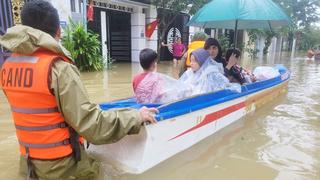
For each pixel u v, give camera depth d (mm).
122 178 2938
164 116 3104
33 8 2383
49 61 2312
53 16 2463
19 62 2408
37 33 2320
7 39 2324
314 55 22406
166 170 3213
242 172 3250
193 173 3182
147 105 3355
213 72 4395
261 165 3422
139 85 3648
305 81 9875
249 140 4176
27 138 2494
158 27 15688
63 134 2473
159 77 3668
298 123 4992
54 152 2461
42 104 2369
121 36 15156
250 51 22047
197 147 3844
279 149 3885
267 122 5020
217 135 4312
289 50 40312
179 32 17500
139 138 2961
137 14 14625
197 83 4340
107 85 7910
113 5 13547
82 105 2344
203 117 3930
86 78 9000
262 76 6574
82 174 2680
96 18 12883
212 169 3293
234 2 5141
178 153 3504
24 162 2703
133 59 15141
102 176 2932
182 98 3580
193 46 5570
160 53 16422
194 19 5938
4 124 4578
